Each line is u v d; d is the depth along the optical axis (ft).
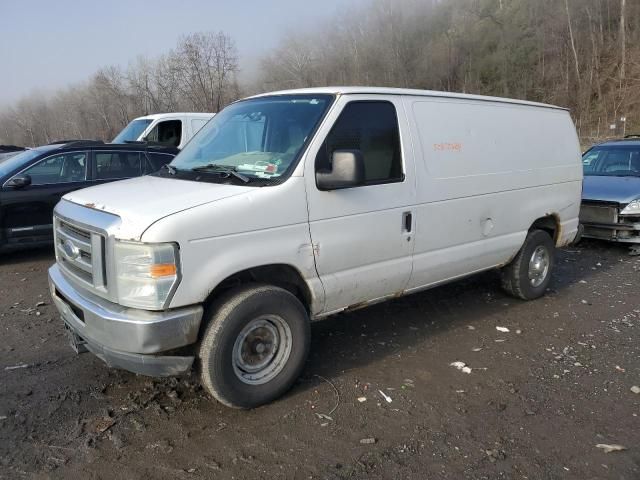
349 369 14.05
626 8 173.47
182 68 138.00
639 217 26.25
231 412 11.89
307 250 12.17
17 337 16.16
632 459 10.38
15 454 10.32
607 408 12.24
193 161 14.05
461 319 17.80
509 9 211.20
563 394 12.87
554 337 16.34
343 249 12.84
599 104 154.40
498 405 12.32
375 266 13.67
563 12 187.21
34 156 25.98
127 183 13.32
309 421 11.56
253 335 11.79
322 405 12.21
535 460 10.33
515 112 17.85
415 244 14.51
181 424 11.40
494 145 16.78
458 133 15.64
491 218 16.80
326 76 197.47
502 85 188.24
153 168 28.89
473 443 10.84
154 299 10.24
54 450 10.46
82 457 10.27
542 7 196.75
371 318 17.78
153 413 11.82
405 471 9.96
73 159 26.66
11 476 9.69
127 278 10.38
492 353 15.17
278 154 12.59
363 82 198.49
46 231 25.68
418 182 14.34
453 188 15.30
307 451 10.51
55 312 18.47
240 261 11.07
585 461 10.31
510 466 10.14
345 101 13.10
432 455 10.44
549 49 183.62
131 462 10.14
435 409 12.13
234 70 139.85
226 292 11.53
